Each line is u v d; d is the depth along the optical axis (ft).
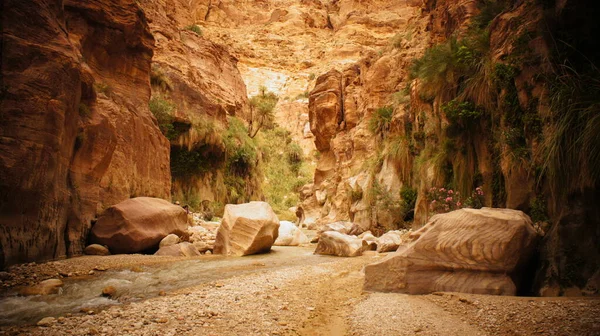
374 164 58.65
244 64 269.23
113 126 35.55
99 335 11.37
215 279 21.24
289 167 176.65
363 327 12.23
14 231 22.47
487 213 17.29
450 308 13.56
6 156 21.89
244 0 355.77
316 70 267.39
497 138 25.58
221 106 107.96
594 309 11.18
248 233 34.68
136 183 44.52
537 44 21.11
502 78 24.12
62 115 26.08
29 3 25.07
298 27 324.39
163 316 13.33
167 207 38.37
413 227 41.37
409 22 84.89
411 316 12.90
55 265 23.99
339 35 303.68
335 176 88.89
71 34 38.40
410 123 52.21
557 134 16.05
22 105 23.16
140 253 33.65
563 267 14.83
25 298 16.72
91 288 18.81
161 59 96.78
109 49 44.47
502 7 33.55
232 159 109.70
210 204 92.73
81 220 31.17
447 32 52.80
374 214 52.90
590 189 14.49
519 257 15.70
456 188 32.42
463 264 16.11
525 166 20.77
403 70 70.33
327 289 18.43
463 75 33.06
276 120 219.41
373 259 30.01
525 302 12.91
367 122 76.38
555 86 18.26
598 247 14.08
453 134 33.01
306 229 88.53
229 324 12.53
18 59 23.56
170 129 81.66
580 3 17.97
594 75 16.53
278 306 15.01
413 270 16.76
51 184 25.58
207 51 126.52
